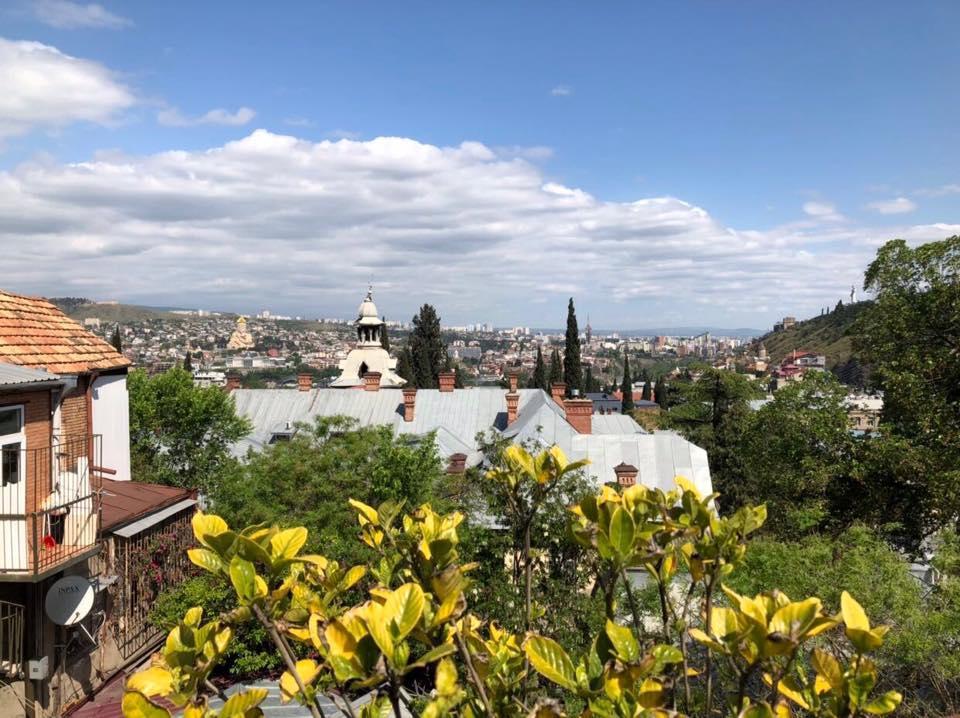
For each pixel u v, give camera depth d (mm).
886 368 20797
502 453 3855
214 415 23719
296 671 2459
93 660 13156
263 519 14484
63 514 11477
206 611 12453
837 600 10664
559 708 2344
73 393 14812
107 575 13266
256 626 12156
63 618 11438
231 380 37031
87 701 12844
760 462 23812
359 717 2391
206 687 2453
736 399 34438
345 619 2111
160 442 22828
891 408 21406
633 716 2236
